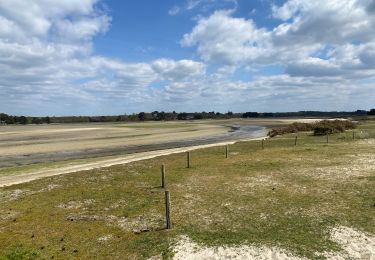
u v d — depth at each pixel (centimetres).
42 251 1293
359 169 2436
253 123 14962
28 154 4662
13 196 2191
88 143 6075
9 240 1419
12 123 18525
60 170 3200
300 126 6719
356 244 1227
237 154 3625
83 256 1242
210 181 2330
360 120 10169
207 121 18888
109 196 2077
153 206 1812
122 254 1246
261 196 1888
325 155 3167
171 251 1245
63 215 1739
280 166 2736
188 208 1745
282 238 1309
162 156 3878
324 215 1533
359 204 1656
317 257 1145
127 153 4612
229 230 1418
